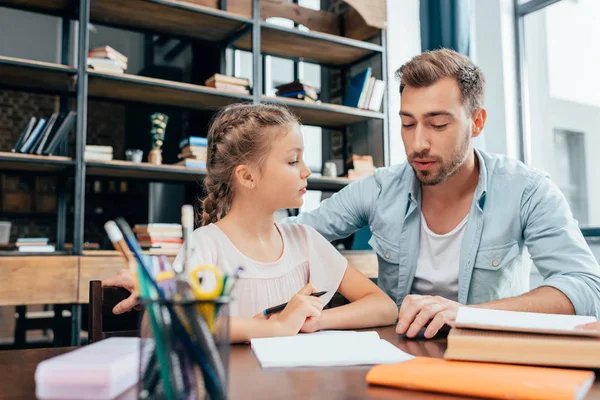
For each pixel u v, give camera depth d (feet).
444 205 4.94
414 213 5.07
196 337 1.48
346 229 5.60
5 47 20.04
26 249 9.16
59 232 10.39
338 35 13.74
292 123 4.03
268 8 12.85
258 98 11.10
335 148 13.99
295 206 4.03
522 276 5.14
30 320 12.52
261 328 2.94
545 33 13.47
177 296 1.51
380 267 5.46
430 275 4.99
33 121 9.45
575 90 14.23
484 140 12.42
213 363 1.49
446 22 11.82
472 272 4.85
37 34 20.51
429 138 4.26
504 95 12.40
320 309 3.21
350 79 13.73
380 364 2.34
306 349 2.59
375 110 12.71
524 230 4.82
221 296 1.56
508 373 2.00
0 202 21.03
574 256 4.29
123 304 3.51
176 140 12.24
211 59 12.59
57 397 1.64
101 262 9.16
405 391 1.92
